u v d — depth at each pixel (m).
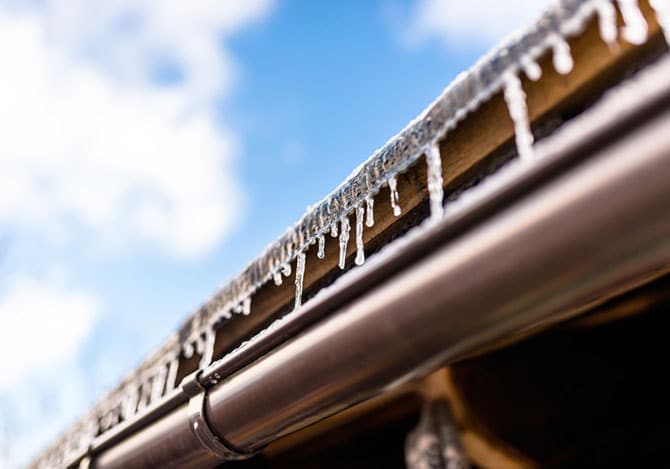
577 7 0.58
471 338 0.59
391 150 0.71
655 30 0.61
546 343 0.94
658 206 0.52
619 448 0.94
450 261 0.58
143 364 1.14
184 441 0.82
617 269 0.54
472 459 0.90
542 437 0.91
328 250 0.82
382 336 0.62
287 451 1.15
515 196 0.56
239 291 0.91
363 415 1.06
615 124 0.53
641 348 0.92
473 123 0.68
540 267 0.55
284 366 0.70
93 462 0.97
